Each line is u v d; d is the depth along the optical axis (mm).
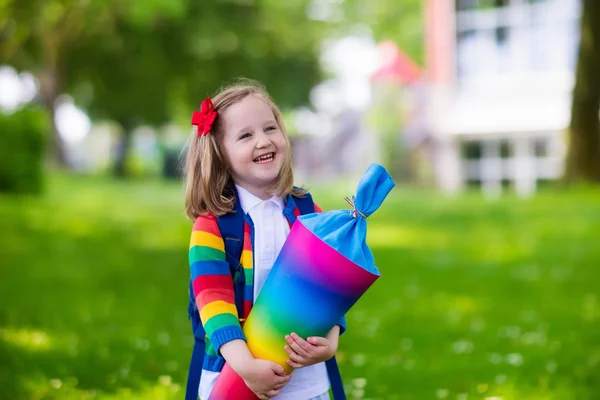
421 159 22719
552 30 19281
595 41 14164
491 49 20000
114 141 36812
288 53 27844
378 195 2383
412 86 23297
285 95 28156
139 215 14016
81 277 8250
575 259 8961
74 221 12711
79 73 26672
